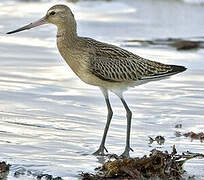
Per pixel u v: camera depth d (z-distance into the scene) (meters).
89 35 27.36
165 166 14.09
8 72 21.73
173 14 31.77
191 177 13.98
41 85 20.53
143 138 16.47
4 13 30.78
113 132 16.86
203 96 19.98
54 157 14.80
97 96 19.81
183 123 17.69
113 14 31.53
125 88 17.03
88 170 14.11
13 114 17.77
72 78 21.47
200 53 25.23
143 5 33.69
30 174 13.76
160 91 20.47
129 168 13.86
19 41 25.86
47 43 25.77
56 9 16.92
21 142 15.65
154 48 25.81
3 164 13.97
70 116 17.88
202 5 33.75
